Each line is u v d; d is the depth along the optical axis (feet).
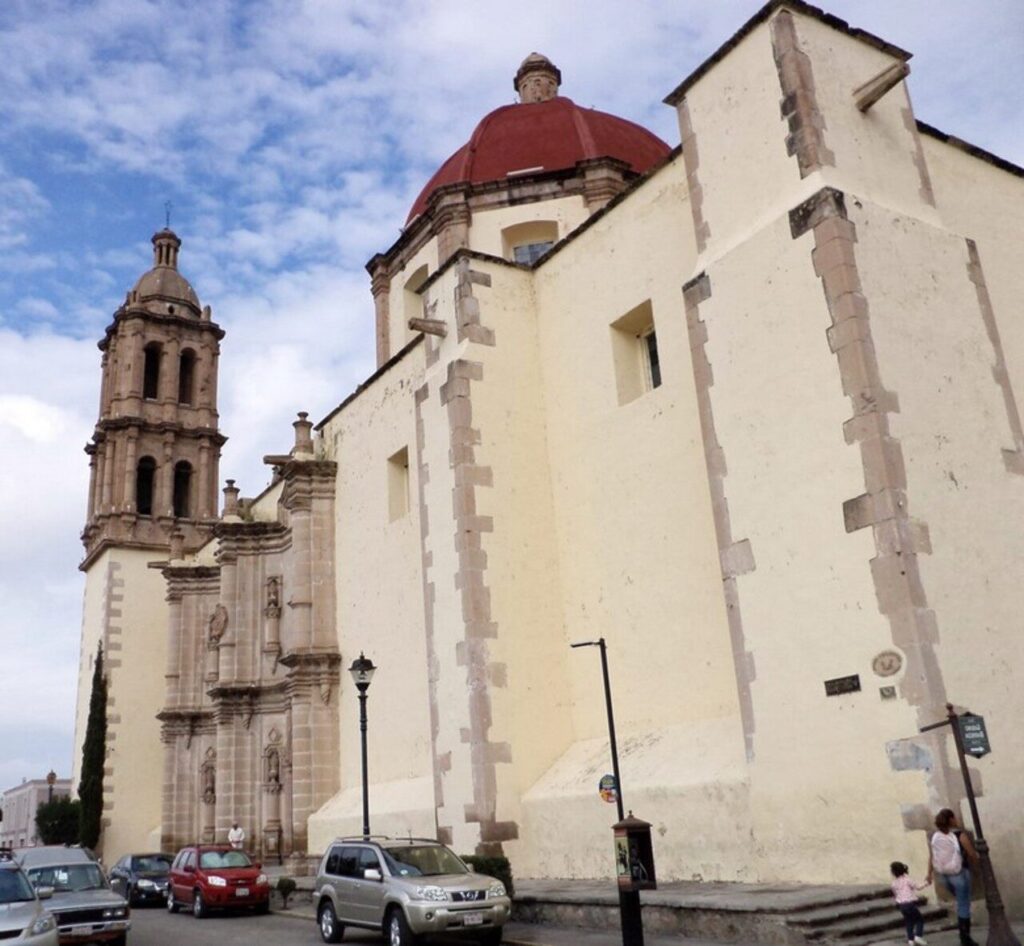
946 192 55.88
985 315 49.52
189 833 118.62
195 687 123.75
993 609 42.86
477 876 47.78
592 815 55.67
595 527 63.77
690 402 57.88
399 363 84.53
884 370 43.91
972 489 44.65
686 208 59.62
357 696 84.02
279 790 100.27
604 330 65.21
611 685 60.75
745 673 46.65
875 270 45.85
